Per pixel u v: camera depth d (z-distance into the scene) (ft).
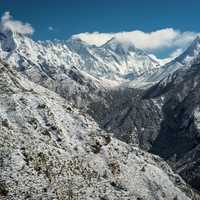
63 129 331.98
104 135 367.45
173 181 426.51
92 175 305.12
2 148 268.62
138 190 329.72
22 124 304.71
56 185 267.18
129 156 369.71
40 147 290.35
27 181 255.29
